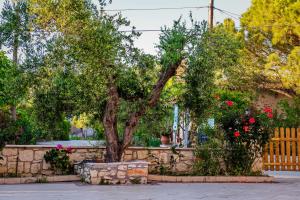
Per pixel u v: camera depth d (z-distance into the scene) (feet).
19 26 35.68
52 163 40.04
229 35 41.22
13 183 36.37
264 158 46.57
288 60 75.56
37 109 38.68
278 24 77.61
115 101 38.32
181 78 39.73
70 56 35.06
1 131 38.29
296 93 80.07
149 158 42.91
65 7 34.24
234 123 42.65
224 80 51.31
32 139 56.39
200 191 32.94
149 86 40.11
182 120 49.21
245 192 32.73
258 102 89.66
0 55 51.31
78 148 41.60
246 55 82.53
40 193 30.42
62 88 37.19
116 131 39.55
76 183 36.78
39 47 35.94
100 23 35.12
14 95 37.11
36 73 36.32
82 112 38.32
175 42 37.24
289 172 47.93
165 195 30.35
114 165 36.83
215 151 42.68
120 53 36.40
